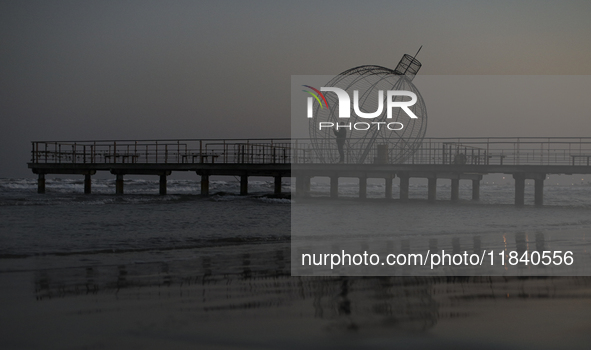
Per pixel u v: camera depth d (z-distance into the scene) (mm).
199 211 20875
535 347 4402
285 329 4848
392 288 6699
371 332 4770
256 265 8523
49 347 4352
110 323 5020
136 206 23531
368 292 6457
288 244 11430
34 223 15227
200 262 8836
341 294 6336
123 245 11023
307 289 6625
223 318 5207
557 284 7004
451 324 5039
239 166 29094
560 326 4992
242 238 12398
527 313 5457
